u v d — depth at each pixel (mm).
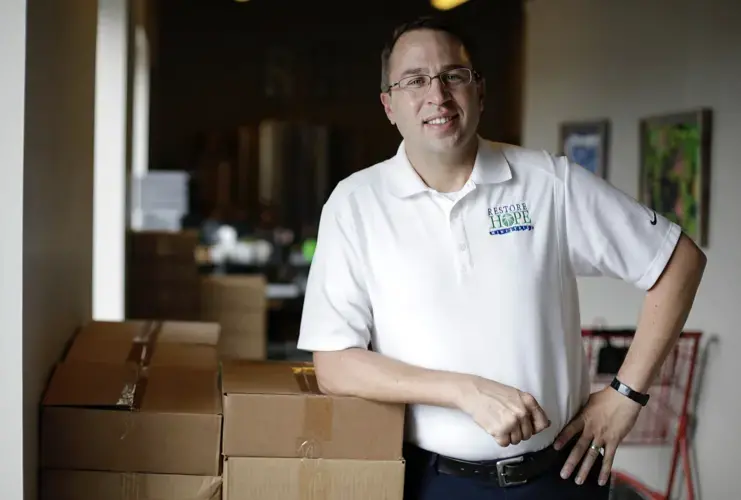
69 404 1964
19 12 1840
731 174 3684
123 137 4590
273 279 8672
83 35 2979
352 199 1926
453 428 1849
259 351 4605
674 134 4090
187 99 9547
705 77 3906
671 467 3615
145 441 1944
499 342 1837
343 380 1858
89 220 3260
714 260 3742
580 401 1957
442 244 1861
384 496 1880
